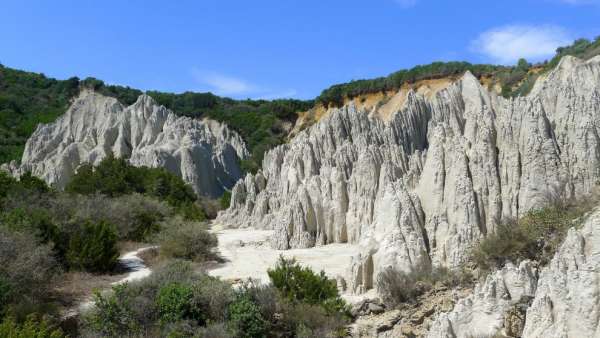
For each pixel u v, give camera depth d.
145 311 21.20
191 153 71.94
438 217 23.25
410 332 19.28
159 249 33.09
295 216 35.25
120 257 32.09
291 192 44.16
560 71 33.69
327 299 21.80
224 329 20.02
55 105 104.94
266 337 20.70
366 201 32.91
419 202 24.05
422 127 48.97
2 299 20.80
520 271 17.16
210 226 50.12
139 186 53.75
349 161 38.72
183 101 118.31
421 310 19.73
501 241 19.64
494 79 86.75
